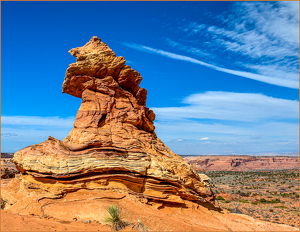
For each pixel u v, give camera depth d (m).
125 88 28.95
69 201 20.14
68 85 26.72
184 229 17.91
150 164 23.73
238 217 25.91
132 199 21.00
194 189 26.94
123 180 22.34
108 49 26.98
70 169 21.14
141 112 27.94
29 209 19.41
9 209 20.19
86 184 21.47
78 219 18.22
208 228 19.23
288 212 37.53
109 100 26.02
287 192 64.12
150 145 26.05
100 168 21.52
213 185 82.38
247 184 88.44
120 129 24.67
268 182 94.00
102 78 27.03
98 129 24.11
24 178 22.61
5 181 39.00
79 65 25.66
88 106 25.50
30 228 16.03
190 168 27.12
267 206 42.91
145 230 16.58
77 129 24.36
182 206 23.77
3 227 16.12
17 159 22.45
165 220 18.97
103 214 18.31
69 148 23.02
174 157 27.48
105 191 21.28
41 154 22.19
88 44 27.59
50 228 16.14
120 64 26.55
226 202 46.53
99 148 22.58
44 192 21.02
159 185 23.19
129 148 23.64
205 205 28.42
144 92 29.62
